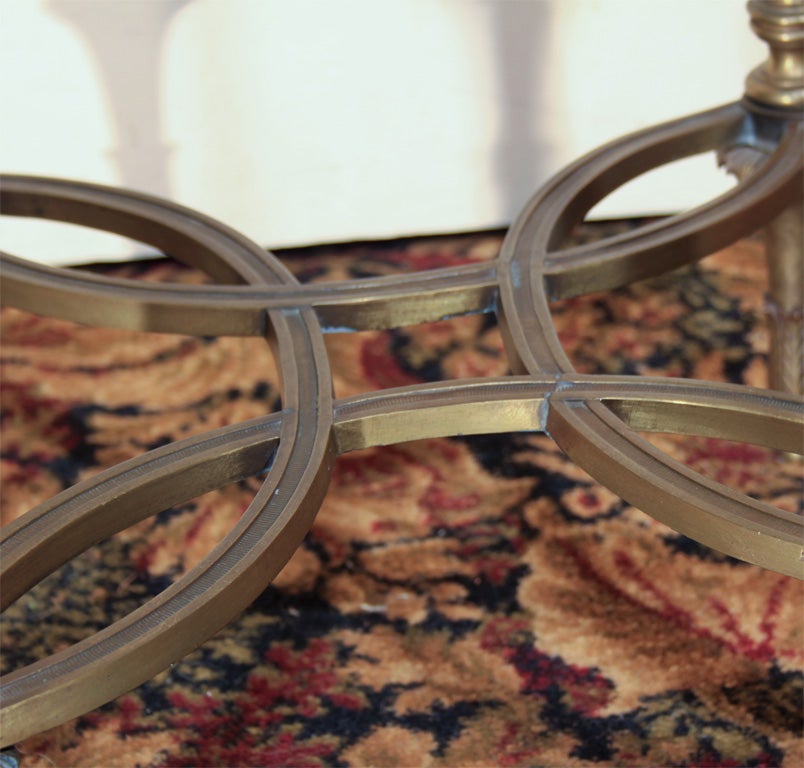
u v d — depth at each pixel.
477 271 1.06
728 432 0.99
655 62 1.47
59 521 0.94
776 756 1.10
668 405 0.99
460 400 0.99
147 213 1.11
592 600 1.20
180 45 1.42
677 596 1.20
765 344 1.41
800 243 1.22
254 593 0.93
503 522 1.26
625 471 0.95
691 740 1.11
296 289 1.05
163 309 1.04
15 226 1.48
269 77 1.45
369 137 1.49
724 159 1.19
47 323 1.46
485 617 1.19
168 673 1.16
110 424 1.35
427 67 1.46
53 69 1.41
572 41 1.45
